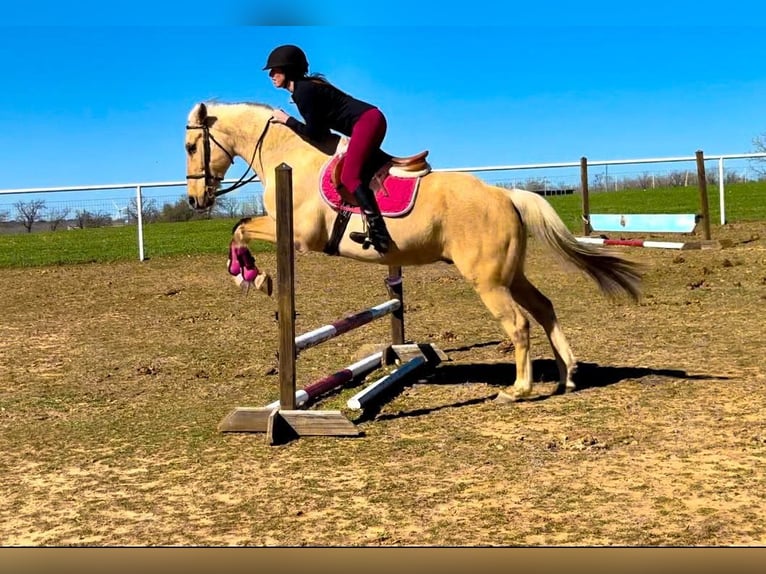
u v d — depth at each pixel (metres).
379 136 6.26
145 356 9.55
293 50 6.42
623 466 5.02
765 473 4.80
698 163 16.48
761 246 16.20
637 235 20.38
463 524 4.21
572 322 10.52
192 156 7.14
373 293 14.24
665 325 9.94
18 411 7.09
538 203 6.62
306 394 6.38
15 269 18.88
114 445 5.98
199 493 4.88
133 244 24.30
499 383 7.56
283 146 6.81
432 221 6.30
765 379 7.07
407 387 7.56
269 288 6.80
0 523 4.50
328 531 4.20
